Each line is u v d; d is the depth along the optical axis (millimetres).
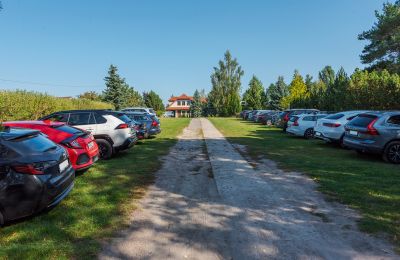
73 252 3801
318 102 34000
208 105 85625
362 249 3850
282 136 18656
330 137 12859
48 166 4859
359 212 5031
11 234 4383
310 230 4438
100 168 8656
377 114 9641
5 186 4410
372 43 29500
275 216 5000
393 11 28078
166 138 17375
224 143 14898
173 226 4660
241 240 4164
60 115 10336
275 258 3678
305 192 6242
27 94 18188
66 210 5262
